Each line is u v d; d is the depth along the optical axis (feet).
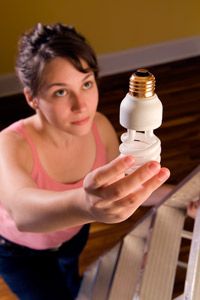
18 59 2.39
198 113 7.36
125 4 8.23
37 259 3.32
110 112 7.43
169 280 2.04
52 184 2.86
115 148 3.07
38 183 2.82
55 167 2.85
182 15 8.75
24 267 3.31
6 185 2.20
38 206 1.77
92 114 2.36
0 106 7.77
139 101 1.09
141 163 1.12
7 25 7.65
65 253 3.44
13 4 7.50
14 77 8.04
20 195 1.97
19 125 2.77
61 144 2.79
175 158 6.34
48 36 2.23
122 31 8.50
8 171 2.32
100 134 3.00
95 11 8.13
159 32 8.79
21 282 3.35
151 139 1.15
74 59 2.16
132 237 2.59
